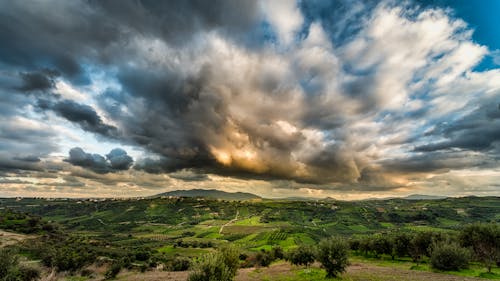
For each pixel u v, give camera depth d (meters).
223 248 44.75
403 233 87.69
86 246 141.75
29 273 60.34
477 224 65.06
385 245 88.75
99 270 84.50
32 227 165.75
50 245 124.19
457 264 55.00
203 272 33.09
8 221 168.88
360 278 46.25
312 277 49.16
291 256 72.12
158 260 118.75
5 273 36.78
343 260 47.56
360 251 106.06
